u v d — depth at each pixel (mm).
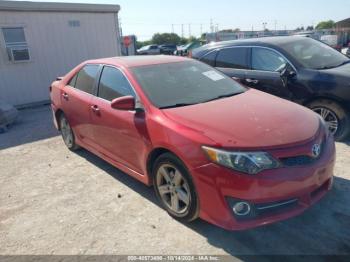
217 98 3805
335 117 4941
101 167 4824
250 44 5887
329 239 2906
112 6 11320
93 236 3178
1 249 3080
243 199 2658
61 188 4242
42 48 10023
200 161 2795
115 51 11930
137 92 3672
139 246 2986
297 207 2822
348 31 33469
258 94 4039
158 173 3367
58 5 10016
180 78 4055
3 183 4531
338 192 3621
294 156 2756
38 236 3244
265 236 3004
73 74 5223
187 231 3146
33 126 7660
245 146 2684
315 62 5418
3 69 9383
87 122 4590
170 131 3074
